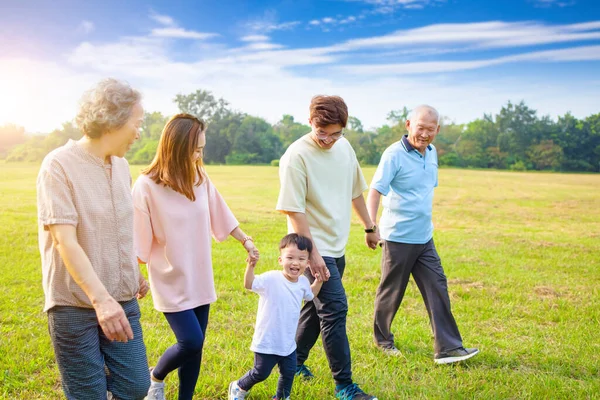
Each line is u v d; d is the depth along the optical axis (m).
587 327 6.00
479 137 107.31
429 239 4.92
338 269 4.18
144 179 3.42
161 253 3.47
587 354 5.08
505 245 12.05
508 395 4.16
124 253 2.88
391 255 4.88
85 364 2.74
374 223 4.62
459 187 37.62
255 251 3.68
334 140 3.90
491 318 6.26
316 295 3.96
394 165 4.76
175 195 3.43
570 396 4.13
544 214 21.09
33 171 41.75
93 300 2.56
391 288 4.93
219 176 44.53
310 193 3.98
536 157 98.44
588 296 7.46
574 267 9.62
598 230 16.23
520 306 6.82
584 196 30.97
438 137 104.38
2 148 101.50
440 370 4.57
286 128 116.44
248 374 3.74
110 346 2.88
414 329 5.62
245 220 14.80
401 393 4.08
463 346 5.07
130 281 2.91
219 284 7.23
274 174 48.94
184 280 3.43
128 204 2.92
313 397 3.97
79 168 2.72
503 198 28.84
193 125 3.36
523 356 5.06
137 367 2.92
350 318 6.04
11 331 5.16
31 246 9.75
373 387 4.18
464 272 8.77
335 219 4.05
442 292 4.80
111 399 2.98
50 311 2.74
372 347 5.07
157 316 5.78
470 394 4.15
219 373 4.26
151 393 3.53
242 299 6.56
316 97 3.87
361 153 94.12
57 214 2.59
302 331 4.22
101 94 2.70
